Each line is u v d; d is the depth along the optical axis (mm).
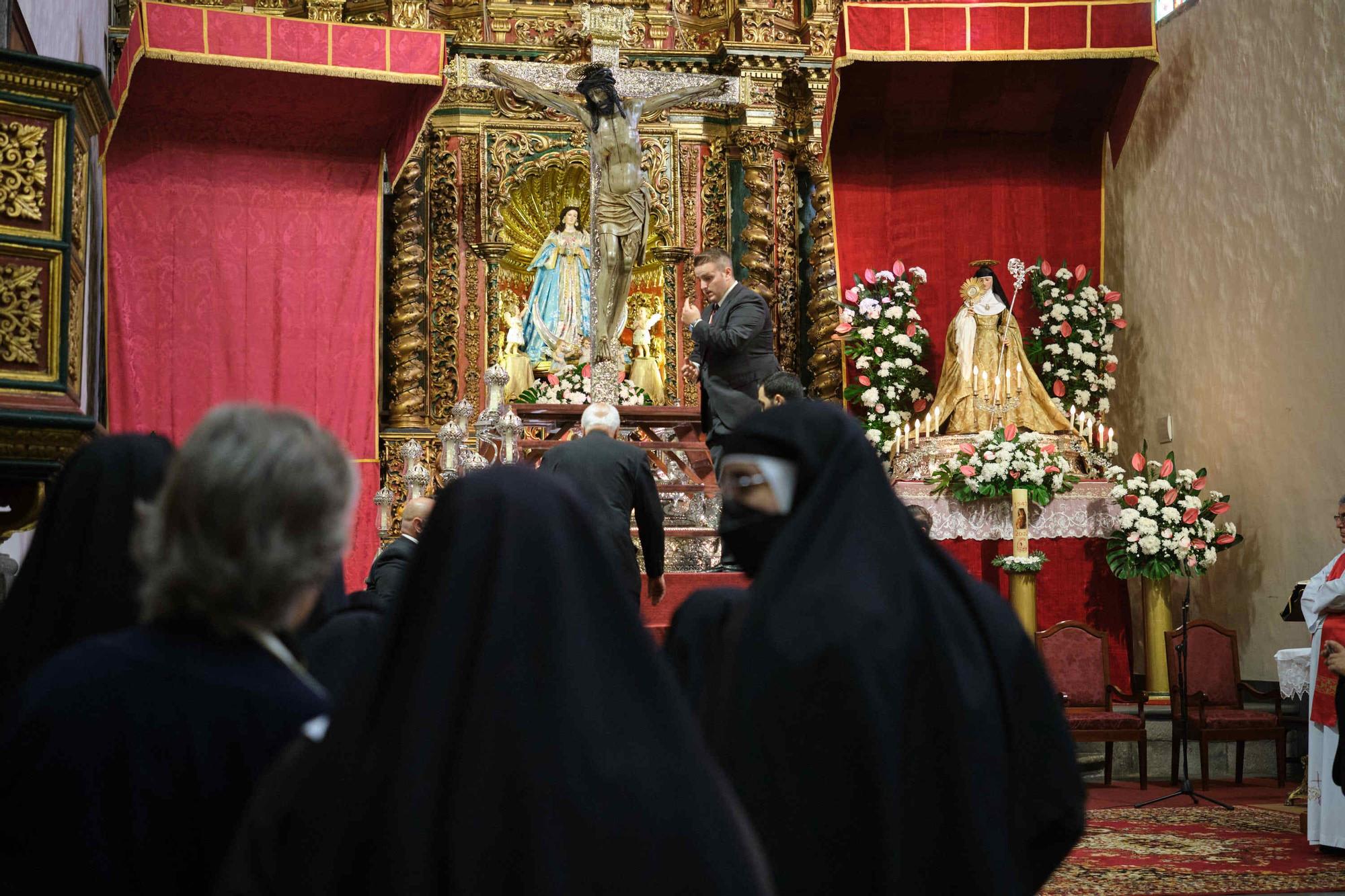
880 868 1893
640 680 1401
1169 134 12516
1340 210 10055
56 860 1550
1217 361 11758
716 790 1387
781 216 14000
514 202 14039
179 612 1673
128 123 12062
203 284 12172
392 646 1425
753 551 2311
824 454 2240
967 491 11070
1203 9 12023
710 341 8180
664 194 13977
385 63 11664
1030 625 10594
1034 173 13438
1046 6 12250
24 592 2170
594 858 1293
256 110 12234
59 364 4617
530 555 1387
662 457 9164
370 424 12594
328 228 12594
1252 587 11234
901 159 13555
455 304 13609
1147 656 11016
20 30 7723
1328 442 10219
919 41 12320
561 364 13727
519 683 1330
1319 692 7121
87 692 1594
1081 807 2123
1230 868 6520
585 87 10773
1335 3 10125
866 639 1978
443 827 1296
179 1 12992
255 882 1373
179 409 12008
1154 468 11484
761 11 13906
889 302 13000
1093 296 12758
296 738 1609
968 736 1985
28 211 4625
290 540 1615
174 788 1583
